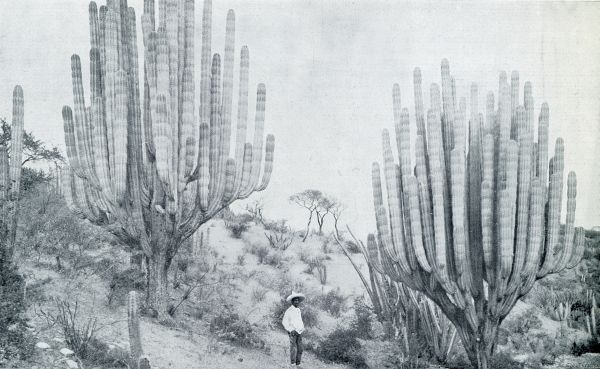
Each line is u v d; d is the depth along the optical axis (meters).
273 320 10.33
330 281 11.79
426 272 8.70
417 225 8.29
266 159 10.27
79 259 9.10
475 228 8.55
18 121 9.27
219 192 9.52
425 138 8.95
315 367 8.83
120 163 8.65
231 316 9.70
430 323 9.80
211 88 9.70
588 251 12.08
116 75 8.70
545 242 8.43
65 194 9.22
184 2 9.62
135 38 9.57
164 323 8.88
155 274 9.22
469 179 8.77
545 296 11.95
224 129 9.66
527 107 8.90
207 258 11.82
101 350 6.96
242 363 8.15
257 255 12.34
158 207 9.16
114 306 8.59
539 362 9.59
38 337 6.91
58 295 8.20
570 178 8.45
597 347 10.33
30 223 9.40
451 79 9.20
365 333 10.15
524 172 8.09
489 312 8.34
